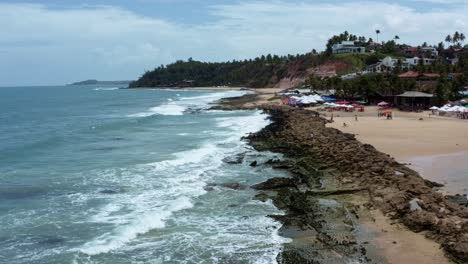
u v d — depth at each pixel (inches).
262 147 1594.5
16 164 1382.9
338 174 1152.8
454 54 6141.7
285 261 663.1
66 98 6240.2
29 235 795.4
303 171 1200.8
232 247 728.3
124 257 701.3
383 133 1820.9
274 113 2898.6
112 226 829.8
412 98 3016.7
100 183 1133.7
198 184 1111.0
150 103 4640.8
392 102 3270.2
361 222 800.9
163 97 6043.3
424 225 738.2
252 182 1129.4
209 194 1024.2
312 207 894.4
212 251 716.0
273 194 1011.9
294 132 1892.2
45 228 826.8
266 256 690.8
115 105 4426.7
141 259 693.9
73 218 877.2
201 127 2253.9
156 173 1231.5
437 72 4121.6
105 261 688.4
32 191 1069.1
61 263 684.7
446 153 1363.2
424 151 1402.6
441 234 700.7
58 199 1003.9
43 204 968.9
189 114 3024.1
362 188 994.1
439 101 2854.3
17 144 1790.1
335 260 657.0
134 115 3093.0
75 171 1269.7
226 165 1323.8
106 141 1822.1
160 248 732.0
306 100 3341.5
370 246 698.8
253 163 1311.5
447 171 1124.5
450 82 3189.0
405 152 1392.7
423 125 2048.5
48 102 5216.5
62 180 1167.6
